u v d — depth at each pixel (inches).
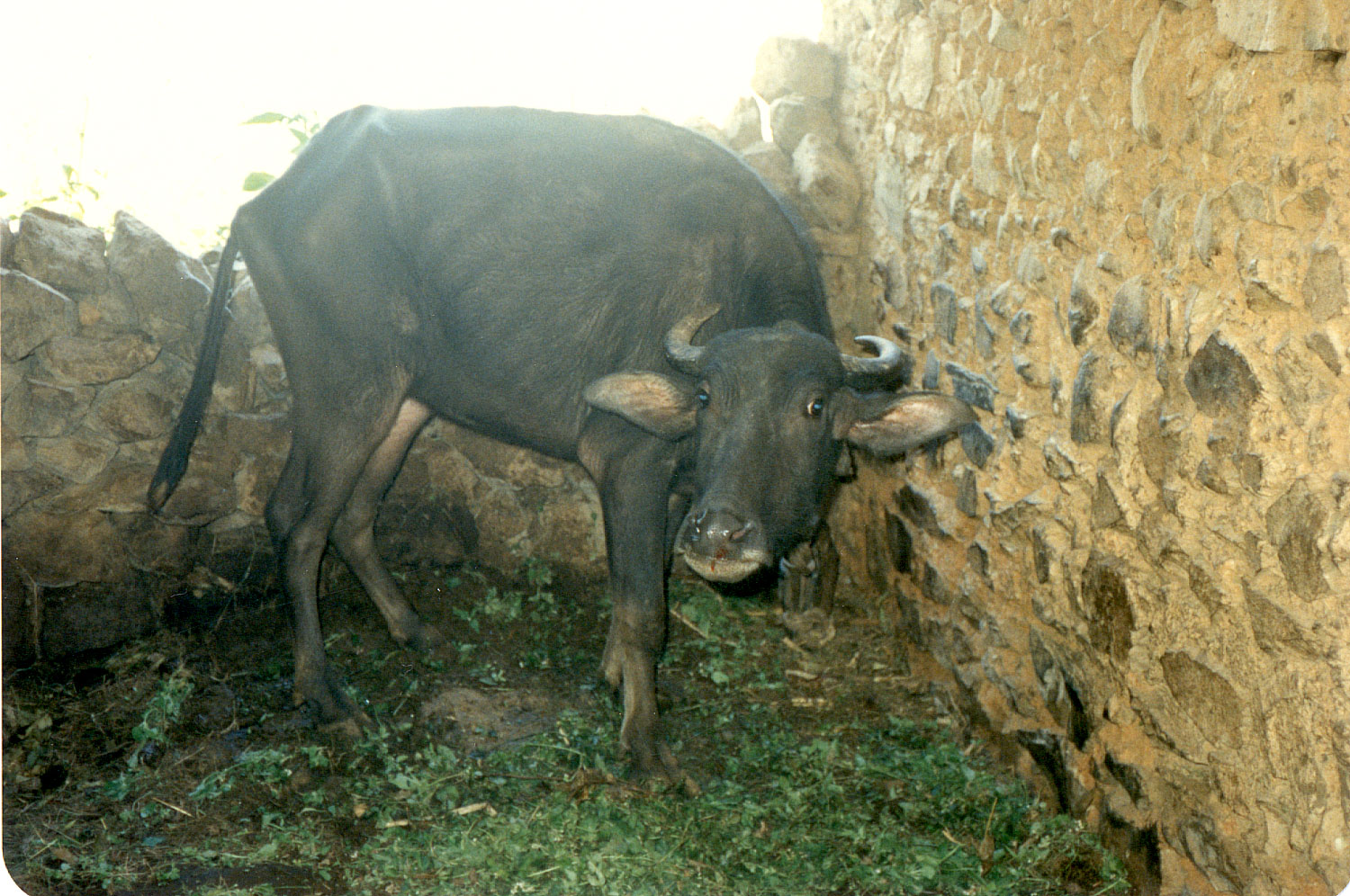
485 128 177.8
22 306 181.3
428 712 180.4
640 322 170.9
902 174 204.5
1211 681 118.2
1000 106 162.4
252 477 206.5
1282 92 105.0
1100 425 136.4
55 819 146.0
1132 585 130.3
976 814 153.7
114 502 193.6
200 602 202.8
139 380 196.1
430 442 222.1
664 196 171.3
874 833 148.6
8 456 184.2
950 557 185.9
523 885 134.6
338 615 205.9
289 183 178.2
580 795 154.6
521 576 224.1
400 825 147.4
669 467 166.9
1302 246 103.4
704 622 211.9
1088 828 144.9
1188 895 124.7
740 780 164.6
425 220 173.9
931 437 152.8
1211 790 120.3
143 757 162.1
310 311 173.3
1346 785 100.4
